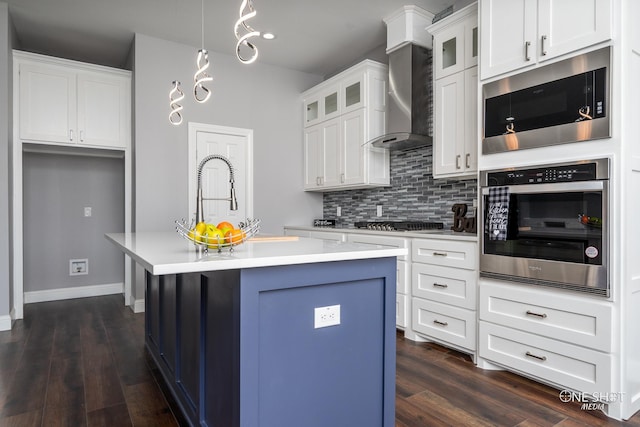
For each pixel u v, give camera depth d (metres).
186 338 1.98
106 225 4.86
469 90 2.90
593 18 2.01
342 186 4.30
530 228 2.29
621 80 1.92
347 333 1.62
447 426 1.89
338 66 4.86
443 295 2.88
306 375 1.51
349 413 1.62
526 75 2.31
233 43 4.20
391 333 1.73
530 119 2.29
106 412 2.03
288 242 2.06
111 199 4.88
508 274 2.40
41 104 3.80
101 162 4.82
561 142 2.14
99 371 2.54
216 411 1.60
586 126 2.04
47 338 3.18
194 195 4.29
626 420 1.94
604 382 1.97
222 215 4.49
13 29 3.72
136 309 4.01
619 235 1.93
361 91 4.00
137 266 4.02
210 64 4.41
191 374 1.90
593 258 2.00
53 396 2.20
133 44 4.06
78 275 4.72
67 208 4.65
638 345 2.02
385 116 4.04
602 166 1.97
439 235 2.89
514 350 2.38
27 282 4.45
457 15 2.94
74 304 4.34
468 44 2.90
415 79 3.51
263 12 3.54
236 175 4.57
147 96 4.04
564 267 2.12
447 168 3.06
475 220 3.05
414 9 3.45
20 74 3.71
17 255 3.71
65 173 4.63
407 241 3.19
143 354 2.84
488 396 2.19
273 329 1.44
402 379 2.41
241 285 1.35
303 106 5.01
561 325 2.15
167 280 2.32
